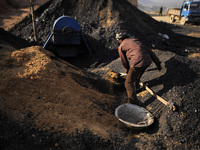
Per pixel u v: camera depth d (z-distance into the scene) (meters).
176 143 2.53
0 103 2.38
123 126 2.97
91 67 6.46
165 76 3.92
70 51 6.82
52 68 3.32
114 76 4.45
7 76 2.79
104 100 3.53
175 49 8.23
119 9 9.20
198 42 10.34
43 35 9.03
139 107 3.20
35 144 2.08
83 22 9.03
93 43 7.57
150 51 3.42
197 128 2.64
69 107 2.84
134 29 8.53
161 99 3.27
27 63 3.23
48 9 9.85
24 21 10.48
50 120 2.44
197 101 2.99
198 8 15.65
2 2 22.22
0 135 2.01
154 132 2.80
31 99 2.65
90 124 2.70
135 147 2.49
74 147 2.23
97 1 9.45
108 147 2.39
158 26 12.09
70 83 3.39
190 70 3.69
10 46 4.53
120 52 3.46
